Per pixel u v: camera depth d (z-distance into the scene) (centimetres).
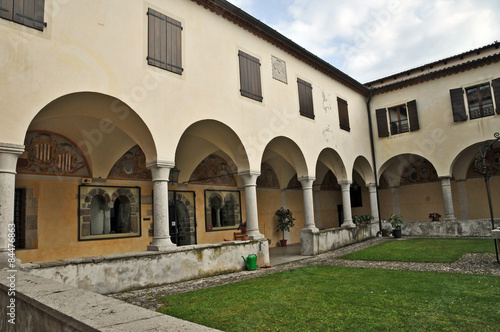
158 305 620
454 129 1767
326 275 888
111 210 1259
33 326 329
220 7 1116
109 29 820
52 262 660
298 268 1048
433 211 2170
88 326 237
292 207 2067
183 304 615
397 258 1134
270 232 1886
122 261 756
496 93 1650
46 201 1005
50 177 1020
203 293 706
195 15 1047
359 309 543
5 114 634
